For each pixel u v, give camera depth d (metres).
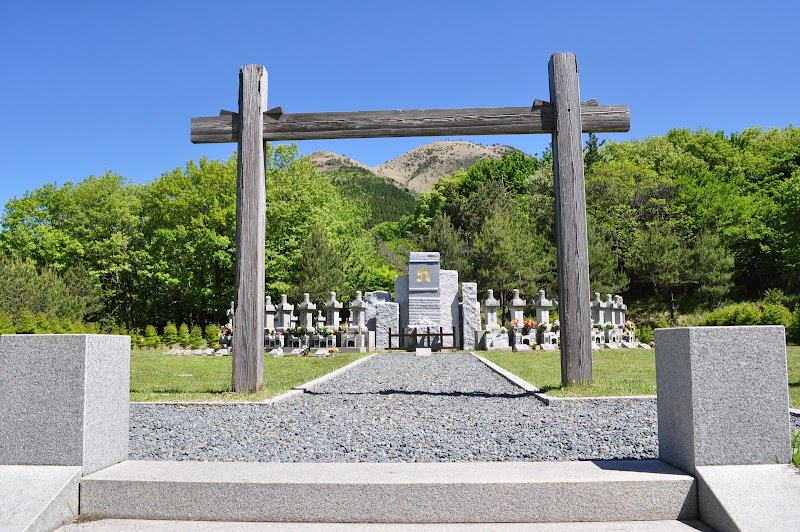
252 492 4.12
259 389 9.97
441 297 30.00
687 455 4.23
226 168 41.53
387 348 29.28
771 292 39.44
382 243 65.12
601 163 49.78
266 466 4.58
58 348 4.38
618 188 47.62
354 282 47.91
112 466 4.61
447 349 28.73
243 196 10.09
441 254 48.03
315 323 29.83
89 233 44.09
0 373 4.39
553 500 4.05
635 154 57.31
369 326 30.00
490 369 16.17
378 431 6.91
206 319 46.38
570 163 9.87
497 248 43.72
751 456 4.16
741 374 4.22
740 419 4.18
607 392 9.38
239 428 7.15
